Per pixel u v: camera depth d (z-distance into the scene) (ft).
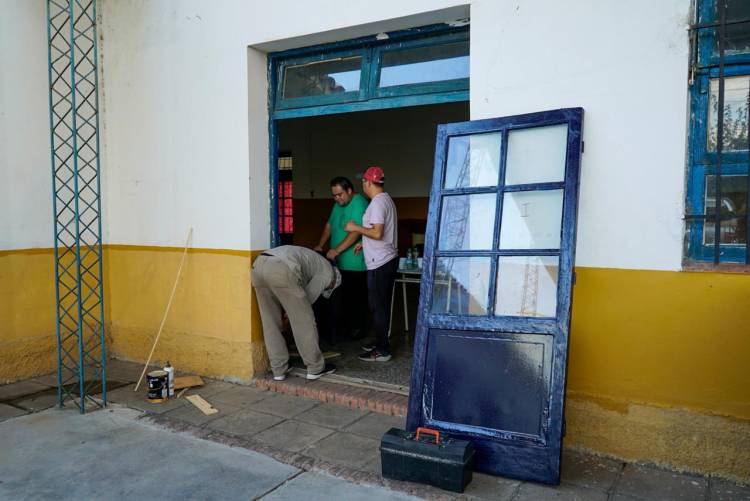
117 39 16.93
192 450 11.29
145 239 16.87
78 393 14.64
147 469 10.53
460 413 10.18
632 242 10.25
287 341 17.70
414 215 32.04
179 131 15.87
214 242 15.42
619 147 10.28
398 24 12.78
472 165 11.19
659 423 10.18
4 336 15.39
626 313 10.35
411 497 9.41
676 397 10.03
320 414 13.02
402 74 13.43
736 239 9.86
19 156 15.61
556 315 9.66
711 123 9.93
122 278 17.56
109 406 13.70
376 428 12.22
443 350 10.49
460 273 10.89
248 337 14.93
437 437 9.67
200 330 15.87
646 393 10.27
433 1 11.91
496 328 10.08
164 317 15.56
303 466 10.58
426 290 10.91
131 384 15.35
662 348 10.09
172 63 15.84
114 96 17.17
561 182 10.22
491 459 9.86
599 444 10.73
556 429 9.41
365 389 13.97
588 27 10.46
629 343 10.36
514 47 11.14
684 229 10.03
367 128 32.96
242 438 11.80
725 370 9.62
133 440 11.78
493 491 9.48
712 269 9.64
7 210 15.40
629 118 10.19
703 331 9.76
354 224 15.71
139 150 16.75
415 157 31.86
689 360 9.89
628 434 10.46
